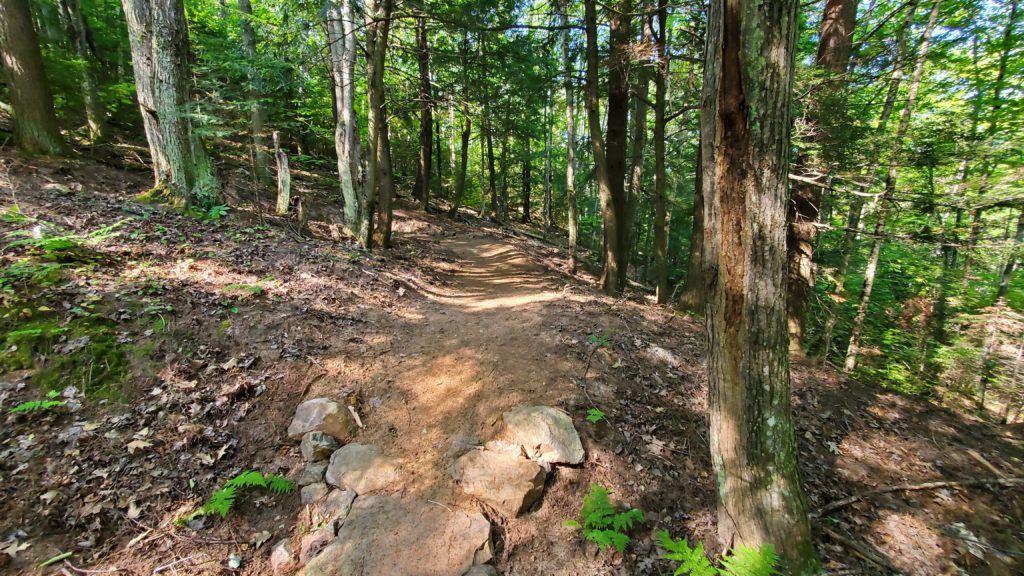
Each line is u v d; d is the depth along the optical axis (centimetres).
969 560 410
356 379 467
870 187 748
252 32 1077
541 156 1936
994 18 802
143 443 339
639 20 964
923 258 1141
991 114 875
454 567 298
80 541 273
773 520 313
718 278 313
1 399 328
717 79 279
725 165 288
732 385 317
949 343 997
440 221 1648
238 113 870
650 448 437
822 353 945
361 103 1689
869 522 434
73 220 568
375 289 711
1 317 374
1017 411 859
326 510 334
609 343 585
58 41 1017
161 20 695
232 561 292
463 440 408
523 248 1430
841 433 567
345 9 886
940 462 540
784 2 256
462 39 1445
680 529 369
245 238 719
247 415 395
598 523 340
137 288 470
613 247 909
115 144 1038
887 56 750
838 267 980
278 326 503
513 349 548
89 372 370
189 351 427
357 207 1001
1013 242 621
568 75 911
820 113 704
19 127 746
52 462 305
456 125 1880
